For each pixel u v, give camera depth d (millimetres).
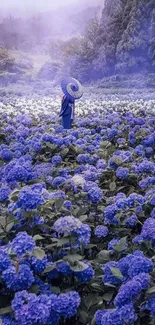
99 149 5113
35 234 2414
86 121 7863
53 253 2271
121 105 13312
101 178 3873
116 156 4020
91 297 2057
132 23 35844
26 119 8453
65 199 2863
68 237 2150
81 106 13289
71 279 2121
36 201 2326
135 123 7586
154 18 34594
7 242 2367
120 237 2695
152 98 18594
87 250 2545
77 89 8273
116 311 1727
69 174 4098
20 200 2334
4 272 1859
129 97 19859
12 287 1854
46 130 6766
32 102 15555
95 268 2207
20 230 2408
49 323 1781
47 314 1671
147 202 2869
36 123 8805
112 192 3586
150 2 35656
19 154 4594
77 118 9641
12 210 2451
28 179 3102
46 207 2555
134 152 5043
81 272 2061
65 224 2098
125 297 1740
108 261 2295
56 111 12062
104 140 6047
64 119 8227
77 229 2127
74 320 1998
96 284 2072
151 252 2301
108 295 2037
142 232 2311
